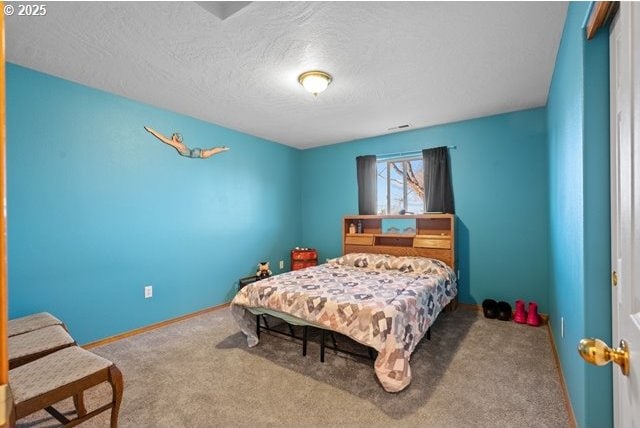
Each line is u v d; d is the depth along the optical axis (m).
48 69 2.34
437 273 3.14
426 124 3.80
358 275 3.11
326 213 4.90
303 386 2.01
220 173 3.84
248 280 4.02
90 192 2.68
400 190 4.25
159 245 3.19
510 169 3.41
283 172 4.82
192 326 3.16
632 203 0.61
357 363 2.31
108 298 2.79
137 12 1.69
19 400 1.29
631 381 0.63
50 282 2.45
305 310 2.33
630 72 0.61
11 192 2.26
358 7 1.66
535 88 2.74
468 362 2.29
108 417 1.73
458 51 2.11
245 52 2.11
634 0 0.58
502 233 3.46
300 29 1.85
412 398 1.86
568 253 1.77
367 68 2.35
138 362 2.36
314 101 3.02
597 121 1.27
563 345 1.98
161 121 3.20
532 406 1.77
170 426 1.66
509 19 1.76
